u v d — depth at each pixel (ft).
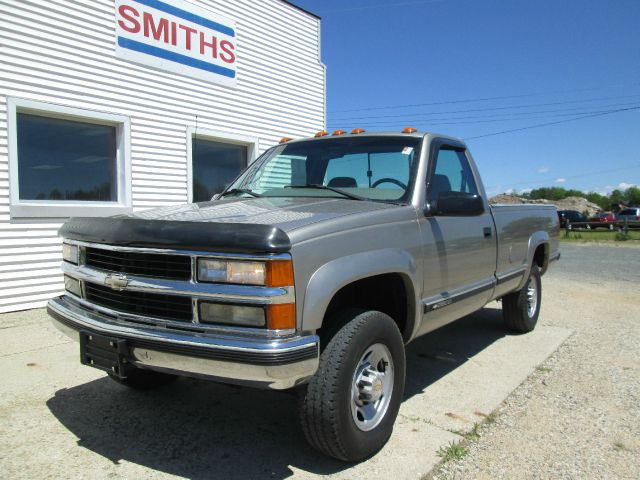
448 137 13.74
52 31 22.15
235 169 32.24
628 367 15.05
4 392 12.50
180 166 27.89
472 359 15.74
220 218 8.93
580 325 20.44
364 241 9.29
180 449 9.80
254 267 7.61
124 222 8.84
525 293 18.07
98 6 23.77
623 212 125.08
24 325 18.88
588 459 9.66
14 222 21.02
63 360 14.93
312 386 8.48
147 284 8.38
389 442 10.16
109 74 24.35
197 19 28.43
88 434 10.37
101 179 24.75
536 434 10.66
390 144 12.64
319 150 13.50
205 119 29.19
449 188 13.01
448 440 10.28
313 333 8.11
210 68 29.32
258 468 9.12
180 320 8.18
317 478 8.80
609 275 36.52
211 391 12.81
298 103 35.81
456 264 12.45
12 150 20.85
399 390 10.09
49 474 8.82
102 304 9.42
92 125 24.30
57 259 22.40
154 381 12.47
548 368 14.98
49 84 22.11
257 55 32.48
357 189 12.23
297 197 11.94
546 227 19.44
